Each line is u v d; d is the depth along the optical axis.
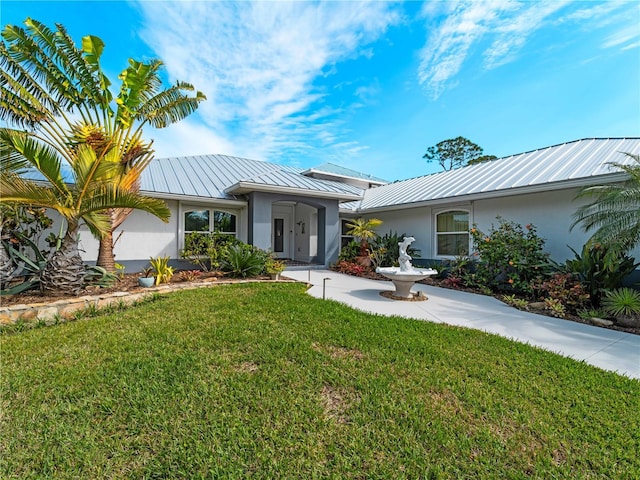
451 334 5.16
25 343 4.62
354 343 4.59
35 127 8.62
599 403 3.19
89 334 4.97
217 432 2.67
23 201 6.11
